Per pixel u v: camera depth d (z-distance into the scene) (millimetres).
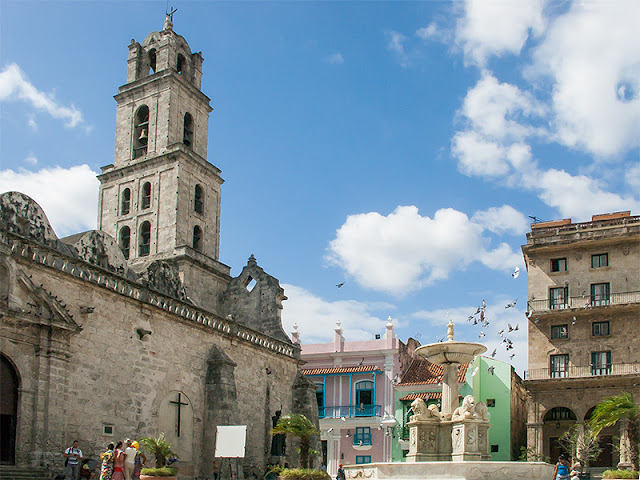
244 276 58781
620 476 32875
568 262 64188
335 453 68125
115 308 37281
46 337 32656
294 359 54750
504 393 64188
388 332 70250
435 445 33375
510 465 29047
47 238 35750
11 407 31141
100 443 34938
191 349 43094
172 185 57969
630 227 62312
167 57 61375
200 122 63031
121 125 62062
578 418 59750
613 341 60500
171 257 55969
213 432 42969
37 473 30344
